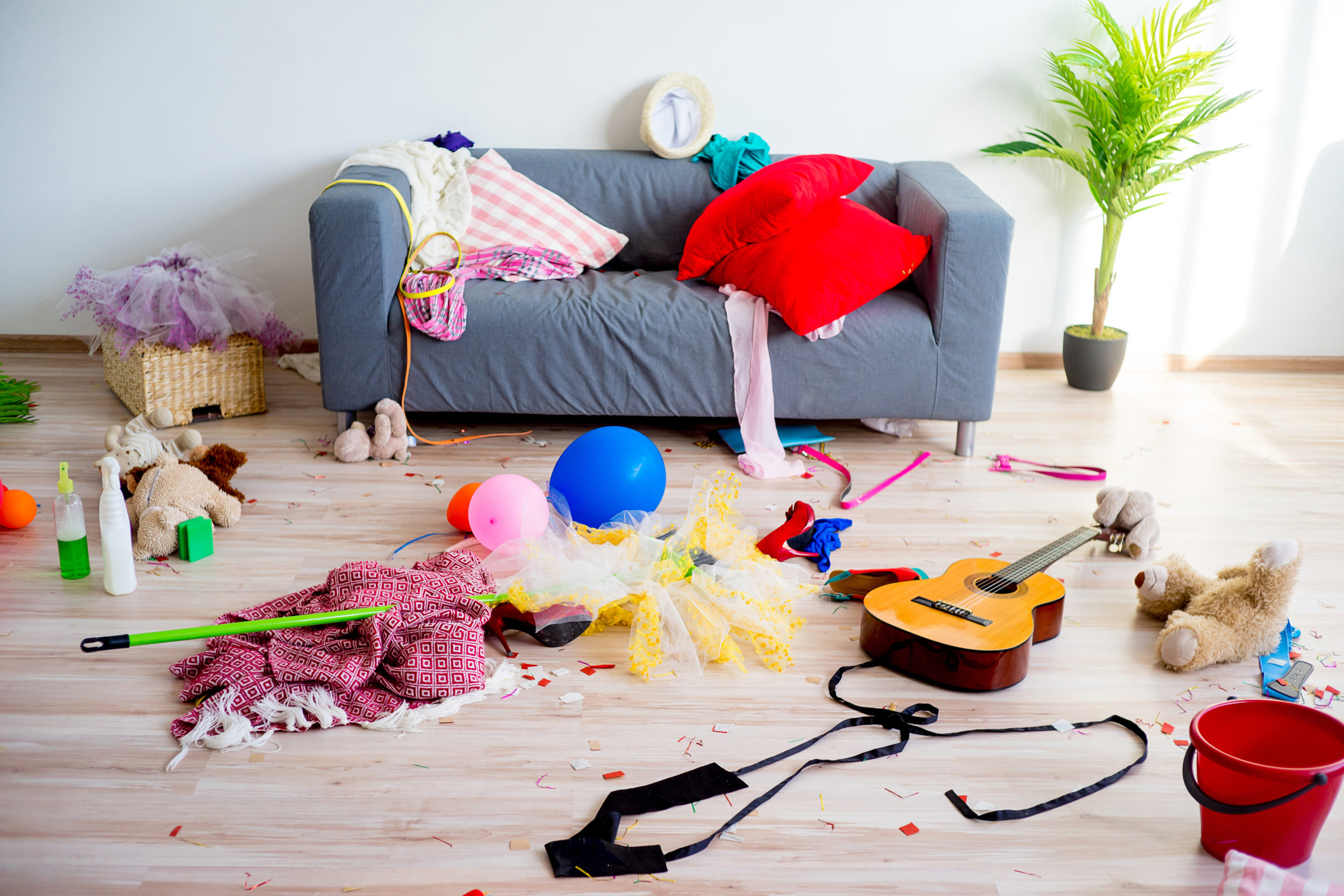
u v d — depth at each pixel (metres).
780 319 2.88
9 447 2.83
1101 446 3.10
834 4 3.45
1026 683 1.89
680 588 2.01
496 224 3.23
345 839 1.46
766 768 1.64
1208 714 1.51
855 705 1.80
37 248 3.60
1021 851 1.48
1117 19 3.50
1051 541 2.48
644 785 1.59
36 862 1.40
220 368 3.08
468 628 1.86
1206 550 2.45
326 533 2.41
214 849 1.43
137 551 2.24
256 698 1.71
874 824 1.53
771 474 2.83
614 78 3.50
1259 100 3.60
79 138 3.48
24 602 2.05
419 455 2.91
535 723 1.74
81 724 1.69
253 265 3.64
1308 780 1.34
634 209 3.41
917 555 2.39
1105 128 3.37
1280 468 2.96
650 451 2.43
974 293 2.83
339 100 3.49
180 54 3.41
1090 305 3.81
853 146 3.62
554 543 2.11
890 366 2.89
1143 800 1.59
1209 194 3.69
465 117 3.53
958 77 3.55
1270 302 3.82
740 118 3.57
